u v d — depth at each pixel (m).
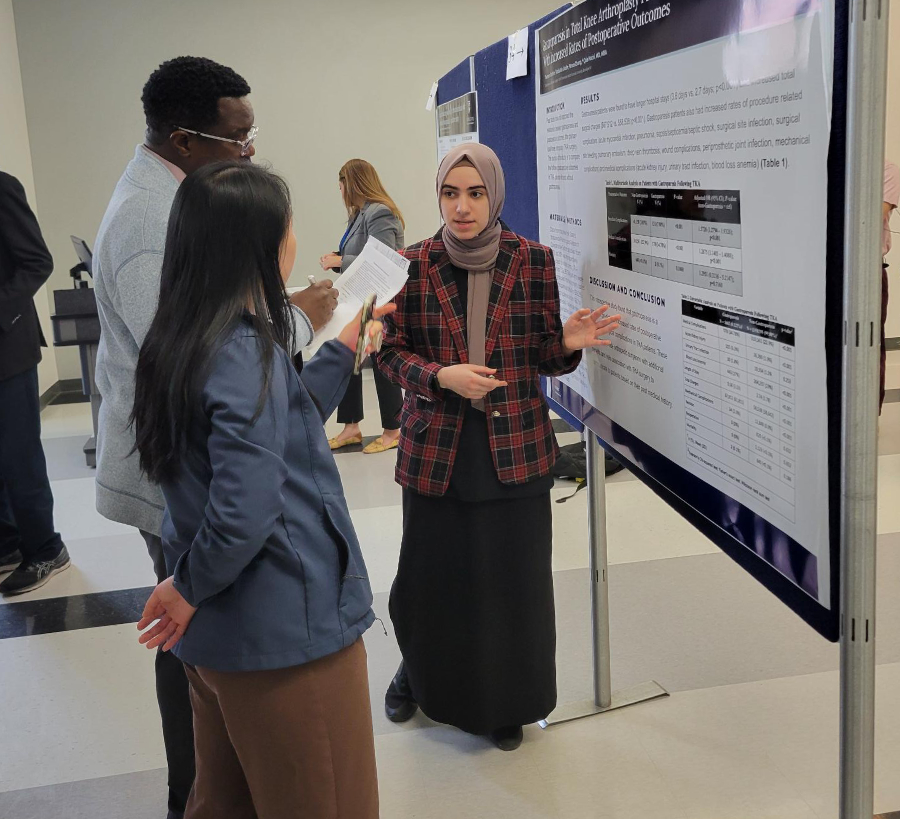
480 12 7.04
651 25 1.57
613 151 1.80
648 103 1.61
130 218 1.75
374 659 2.81
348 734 1.46
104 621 3.17
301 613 1.38
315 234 7.19
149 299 1.71
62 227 6.81
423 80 7.06
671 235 1.58
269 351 1.34
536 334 2.11
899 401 5.20
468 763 2.28
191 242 1.36
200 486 1.39
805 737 2.29
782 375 1.27
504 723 2.27
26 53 6.55
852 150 1.04
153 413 1.37
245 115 1.86
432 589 2.22
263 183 1.39
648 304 1.71
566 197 2.14
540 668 2.25
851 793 1.19
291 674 1.40
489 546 2.16
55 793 2.28
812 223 1.15
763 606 2.99
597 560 2.37
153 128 1.83
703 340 1.51
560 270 2.25
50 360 6.68
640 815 2.04
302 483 1.40
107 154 6.77
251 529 1.28
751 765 2.19
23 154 6.49
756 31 1.24
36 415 3.40
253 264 1.37
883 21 1.02
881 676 2.53
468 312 2.09
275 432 1.32
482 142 2.93
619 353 1.92
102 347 1.86
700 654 2.72
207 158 1.84
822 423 1.18
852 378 1.09
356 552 1.47
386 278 1.74
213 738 1.62
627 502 3.99
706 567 3.30
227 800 1.65
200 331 1.33
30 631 3.12
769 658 2.68
